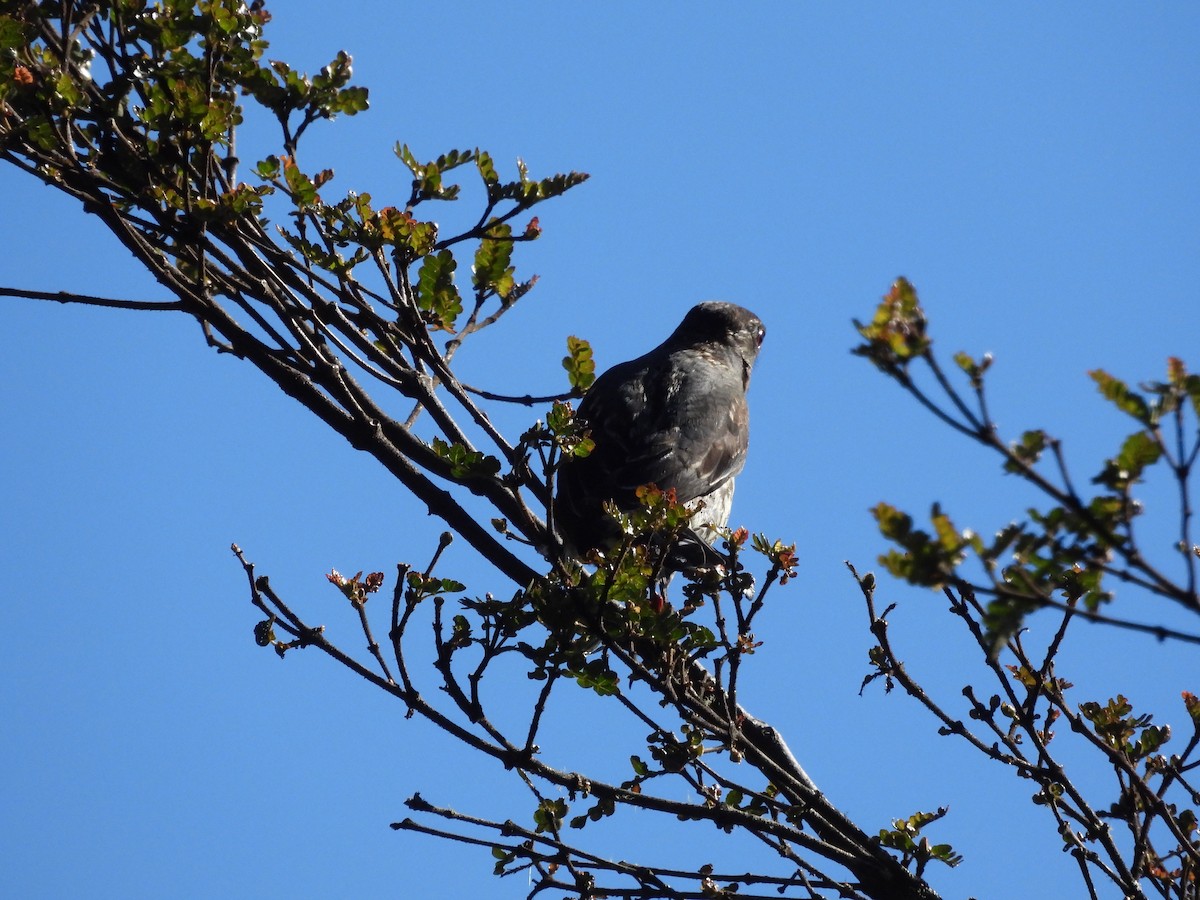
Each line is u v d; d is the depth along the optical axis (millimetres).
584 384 9125
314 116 9016
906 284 4875
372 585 8250
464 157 9148
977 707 8367
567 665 8125
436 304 9344
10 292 8852
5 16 8305
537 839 8469
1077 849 8133
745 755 8375
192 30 8609
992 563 5070
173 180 8789
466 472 8641
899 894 8305
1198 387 4867
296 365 9398
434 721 8047
